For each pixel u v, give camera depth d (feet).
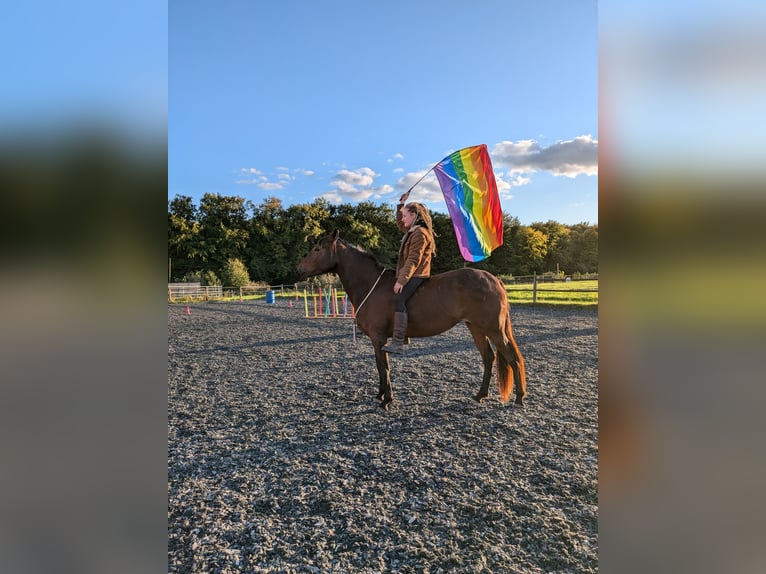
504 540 7.00
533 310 44.70
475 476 9.16
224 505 8.25
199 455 10.60
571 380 16.94
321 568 6.44
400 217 13.75
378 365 13.80
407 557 6.64
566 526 7.32
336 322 41.29
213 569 6.45
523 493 8.43
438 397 14.97
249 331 35.24
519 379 13.70
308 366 20.89
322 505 8.18
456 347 25.40
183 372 20.02
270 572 6.37
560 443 10.84
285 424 12.73
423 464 9.80
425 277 13.19
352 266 14.02
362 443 11.14
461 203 13.16
